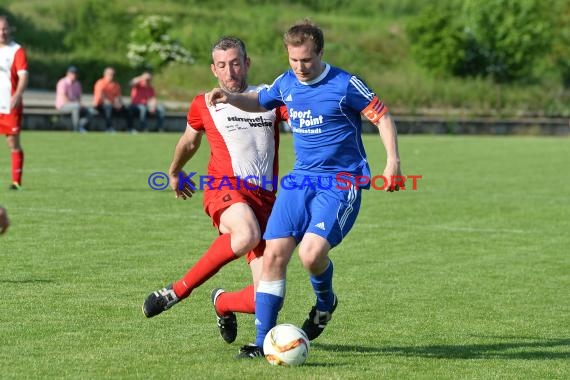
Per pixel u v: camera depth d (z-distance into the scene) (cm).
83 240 2470
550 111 9775
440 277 2122
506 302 1877
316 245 1384
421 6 12462
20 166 3472
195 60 9662
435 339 1568
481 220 3067
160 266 2152
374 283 2039
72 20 10162
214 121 1549
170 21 9581
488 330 1641
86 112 6819
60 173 4100
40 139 5984
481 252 2466
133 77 9119
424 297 1908
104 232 2609
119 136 6519
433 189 3981
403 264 2272
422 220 3038
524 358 1452
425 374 1341
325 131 1448
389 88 9469
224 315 1512
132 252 2319
